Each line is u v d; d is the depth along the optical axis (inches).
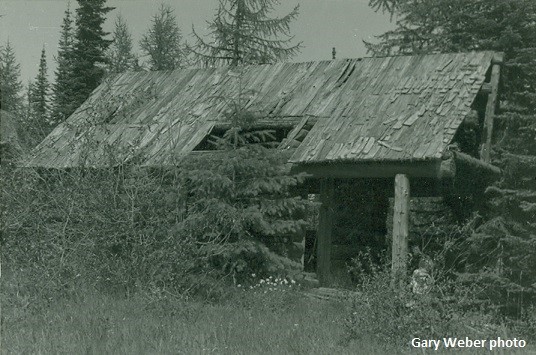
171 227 593.9
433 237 818.2
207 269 601.0
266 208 650.8
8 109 816.3
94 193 592.7
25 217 600.7
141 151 657.6
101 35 1498.5
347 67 832.3
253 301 564.7
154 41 1770.4
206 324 434.9
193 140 780.0
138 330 395.5
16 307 434.9
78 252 563.8
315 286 705.0
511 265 745.6
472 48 978.7
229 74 908.0
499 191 746.8
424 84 751.7
